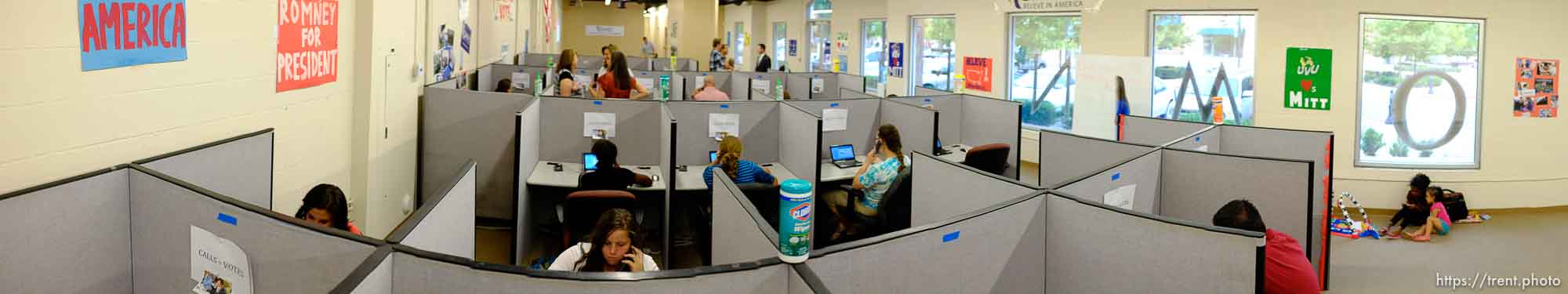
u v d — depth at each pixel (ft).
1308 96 24.43
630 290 5.92
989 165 19.36
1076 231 8.54
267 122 12.69
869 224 15.34
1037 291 8.91
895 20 39.58
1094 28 28.37
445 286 6.10
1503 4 23.36
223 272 7.44
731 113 19.08
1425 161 24.39
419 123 20.16
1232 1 25.34
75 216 7.88
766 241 7.52
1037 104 31.89
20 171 8.05
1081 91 28.99
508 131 19.38
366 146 16.38
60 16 8.49
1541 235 20.86
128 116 9.52
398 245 6.26
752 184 16.69
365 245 6.36
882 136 15.51
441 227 7.80
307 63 13.97
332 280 6.55
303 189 14.02
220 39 11.31
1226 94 26.27
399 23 18.25
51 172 8.45
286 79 13.26
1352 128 24.13
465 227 8.84
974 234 8.00
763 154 19.39
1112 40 27.86
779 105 19.31
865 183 15.33
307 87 14.07
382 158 17.28
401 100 18.47
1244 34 25.73
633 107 18.75
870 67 45.80
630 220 9.23
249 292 7.17
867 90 46.09
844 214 17.97
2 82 7.79
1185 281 7.73
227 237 7.32
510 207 19.65
